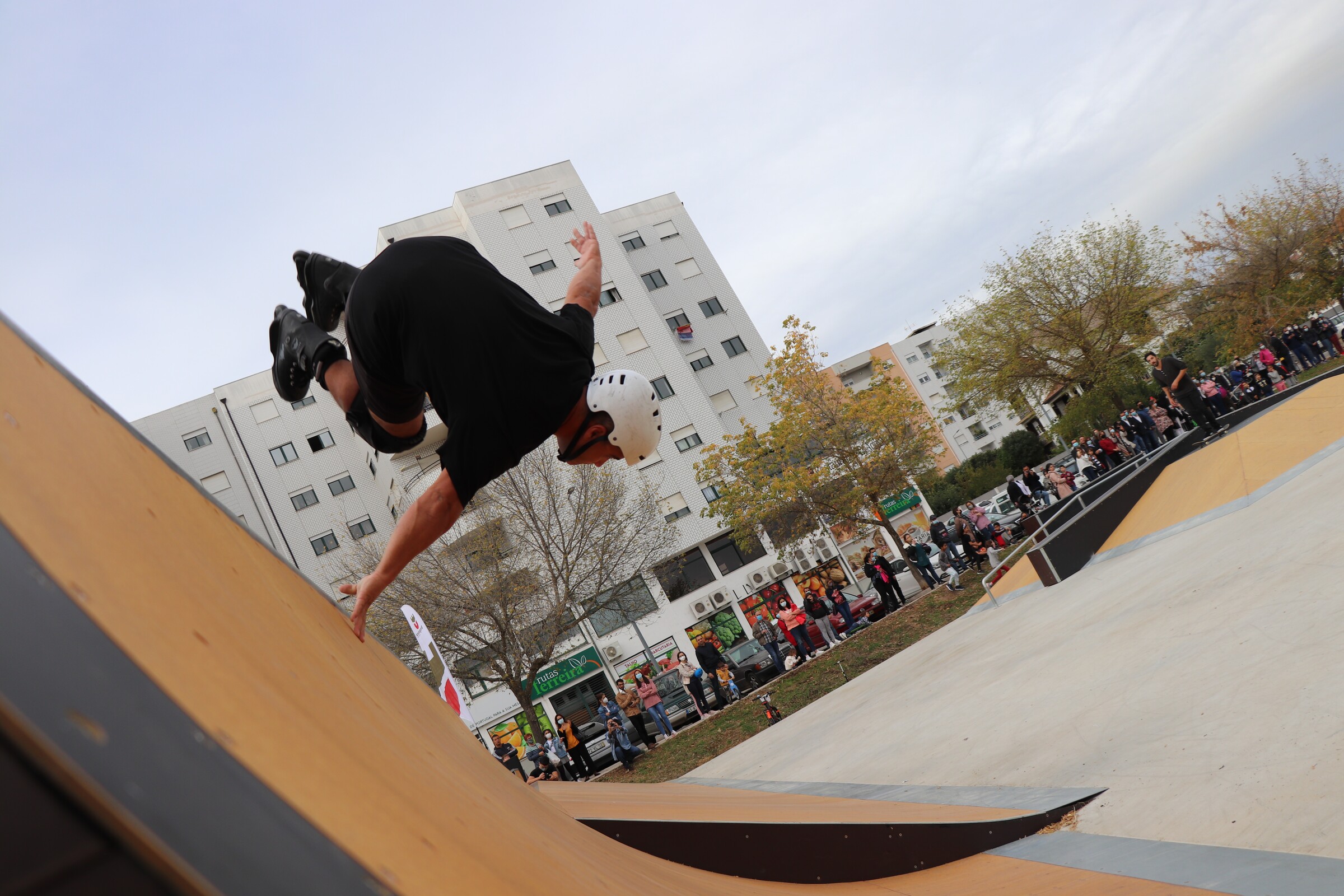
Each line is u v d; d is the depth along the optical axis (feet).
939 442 78.74
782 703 48.96
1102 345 108.58
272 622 3.89
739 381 121.90
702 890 7.86
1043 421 177.27
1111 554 37.32
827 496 75.72
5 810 1.26
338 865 1.83
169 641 2.19
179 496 4.28
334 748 2.83
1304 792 9.29
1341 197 117.19
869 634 56.90
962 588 58.90
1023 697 20.35
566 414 5.79
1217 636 16.71
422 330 5.54
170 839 1.41
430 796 3.49
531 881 3.52
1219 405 76.07
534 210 112.06
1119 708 15.64
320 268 6.63
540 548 63.00
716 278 127.13
